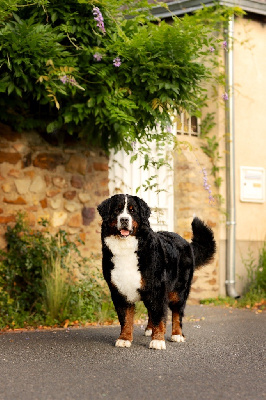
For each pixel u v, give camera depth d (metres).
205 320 8.63
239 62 11.32
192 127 11.09
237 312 9.62
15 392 4.39
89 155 9.59
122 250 6.04
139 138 8.26
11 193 8.88
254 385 4.70
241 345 6.55
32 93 7.93
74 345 6.34
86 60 7.61
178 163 10.88
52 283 8.29
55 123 8.37
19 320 7.92
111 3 7.51
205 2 10.75
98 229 9.63
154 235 6.24
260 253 11.33
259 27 11.56
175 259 6.51
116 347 6.22
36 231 9.00
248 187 11.29
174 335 6.72
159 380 4.80
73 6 7.39
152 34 7.51
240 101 11.34
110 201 6.10
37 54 7.18
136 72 7.55
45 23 7.55
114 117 7.62
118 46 7.48
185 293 6.77
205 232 7.31
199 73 7.83
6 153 8.88
